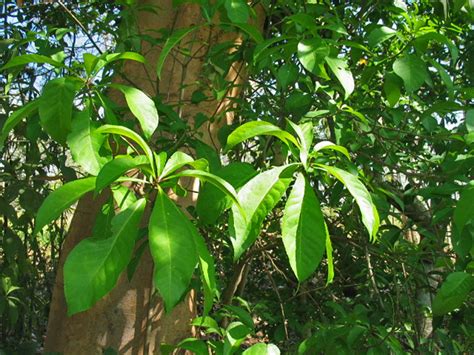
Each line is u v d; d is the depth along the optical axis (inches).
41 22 128.7
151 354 79.0
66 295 28.1
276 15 86.0
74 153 36.6
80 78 40.0
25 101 112.2
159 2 84.2
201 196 36.4
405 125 79.3
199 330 85.9
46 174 117.3
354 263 97.8
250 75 87.0
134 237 30.3
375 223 34.3
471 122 46.0
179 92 78.2
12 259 99.7
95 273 28.7
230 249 85.8
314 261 31.5
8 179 97.5
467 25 89.0
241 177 36.5
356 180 34.5
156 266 28.5
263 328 102.7
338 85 69.4
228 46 70.8
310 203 32.4
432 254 79.6
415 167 83.3
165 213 29.9
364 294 94.9
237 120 86.1
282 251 102.8
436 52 94.4
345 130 68.4
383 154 82.3
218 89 75.6
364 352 60.8
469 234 49.8
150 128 38.8
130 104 38.6
